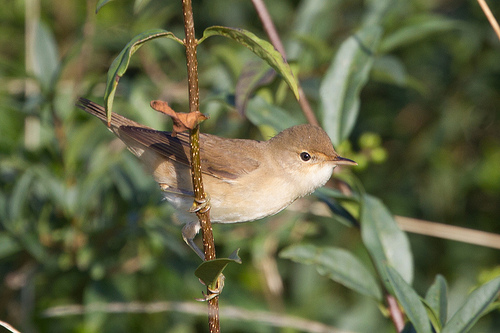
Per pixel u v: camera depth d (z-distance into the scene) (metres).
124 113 11.17
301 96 9.38
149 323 11.17
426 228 10.07
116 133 9.45
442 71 12.65
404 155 12.59
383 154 9.80
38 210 10.20
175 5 12.04
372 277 7.89
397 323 7.56
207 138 9.27
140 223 9.86
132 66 12.13
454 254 12.09
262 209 8.88
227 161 8.77
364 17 11.19
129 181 10.19
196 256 11.28
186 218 8.88
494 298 6.46
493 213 12.30
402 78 10.17
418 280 12.04
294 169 8.89
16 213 9.49
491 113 12.57
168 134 9.05
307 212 11.25
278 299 11.43
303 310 11.57
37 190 10.33
